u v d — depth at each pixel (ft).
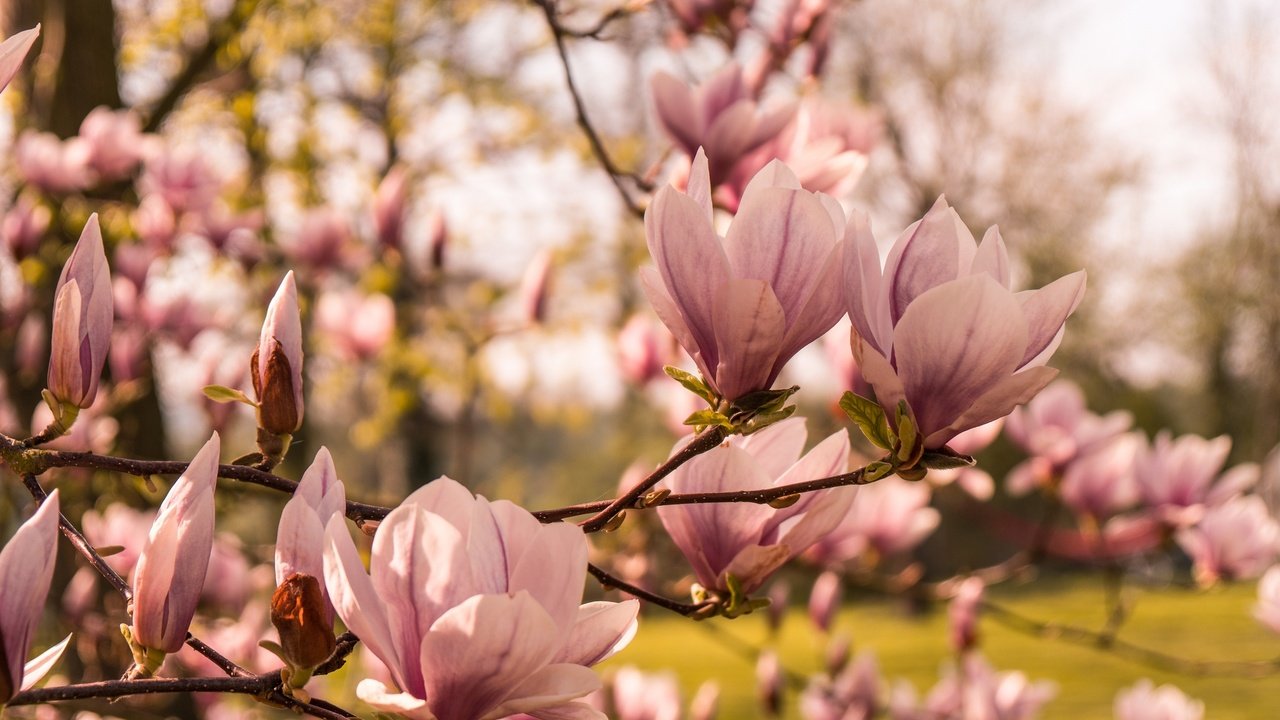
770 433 4.79
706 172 3.82
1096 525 11.28
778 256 3.74
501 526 3.25
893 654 61.00
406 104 33.42
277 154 26.40
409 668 3.14
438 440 34.65
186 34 22.66
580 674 3.14
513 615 2.96
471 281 27.12
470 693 3.08
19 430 15.35
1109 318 82.74
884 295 3.75
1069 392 11.35
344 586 3.13
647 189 7.82
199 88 23.00
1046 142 76.43
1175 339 88.58
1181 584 11.33
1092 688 50.62
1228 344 88.89
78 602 12.62
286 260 17.93
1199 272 86.07
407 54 32.71
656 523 11.89
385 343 17.34
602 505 4.08
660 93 6.83
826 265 3.69
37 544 3.24
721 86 6.86
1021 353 3.55
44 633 12.83
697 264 3.74
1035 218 78.33
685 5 10.14
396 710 3.14
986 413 3.65
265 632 11.46
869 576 12.09
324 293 18.79
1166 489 11.14
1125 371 84.64
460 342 24.29
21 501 12.28
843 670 14.94
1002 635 62.39
